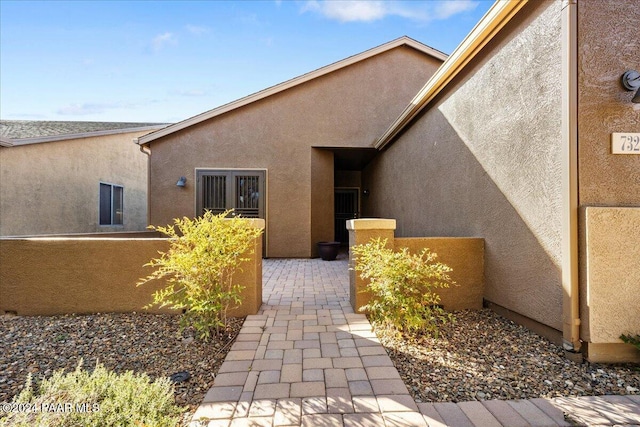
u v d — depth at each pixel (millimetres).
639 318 2744
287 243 9312
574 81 2857
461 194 4898
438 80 5168
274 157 9297
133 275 4148
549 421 2014
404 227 7699
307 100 9344
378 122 9391
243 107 9258
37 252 4086
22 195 7570
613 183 2875
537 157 3283
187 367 2793
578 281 2852
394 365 2770
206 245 3277
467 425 1982
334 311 4266
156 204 9047
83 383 1859
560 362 2818
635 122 2891
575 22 2861
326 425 1994
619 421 2010
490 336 3404
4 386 2510
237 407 2172
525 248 3492
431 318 3318
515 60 3623
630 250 2760
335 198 13164
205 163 9156
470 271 4305
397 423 2008
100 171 10039
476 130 4461
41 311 4078
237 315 4094
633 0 2900
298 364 2783
